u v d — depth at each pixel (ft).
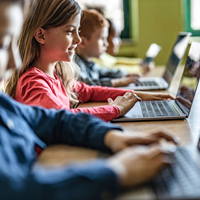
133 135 1.99
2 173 1.39
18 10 1.62
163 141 2.19
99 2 12.43
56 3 3.57
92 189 1.37
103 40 6.23
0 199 1.32
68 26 3.65
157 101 3.98
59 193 1.34
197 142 2.28
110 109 3.16
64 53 3.76
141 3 12.55
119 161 1.57
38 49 3.76
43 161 1.94
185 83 3.68
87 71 6.00
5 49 1.61
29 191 1.34
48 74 3.89
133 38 13.28
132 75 6.51
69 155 2.03
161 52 13.00
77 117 2.27
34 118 2.20
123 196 1.48
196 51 3.66
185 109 3.29
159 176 1.65
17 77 3.64
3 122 1.79
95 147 2.08
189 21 12.98
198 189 1.51
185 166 1.75
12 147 1.67
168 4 12.59
